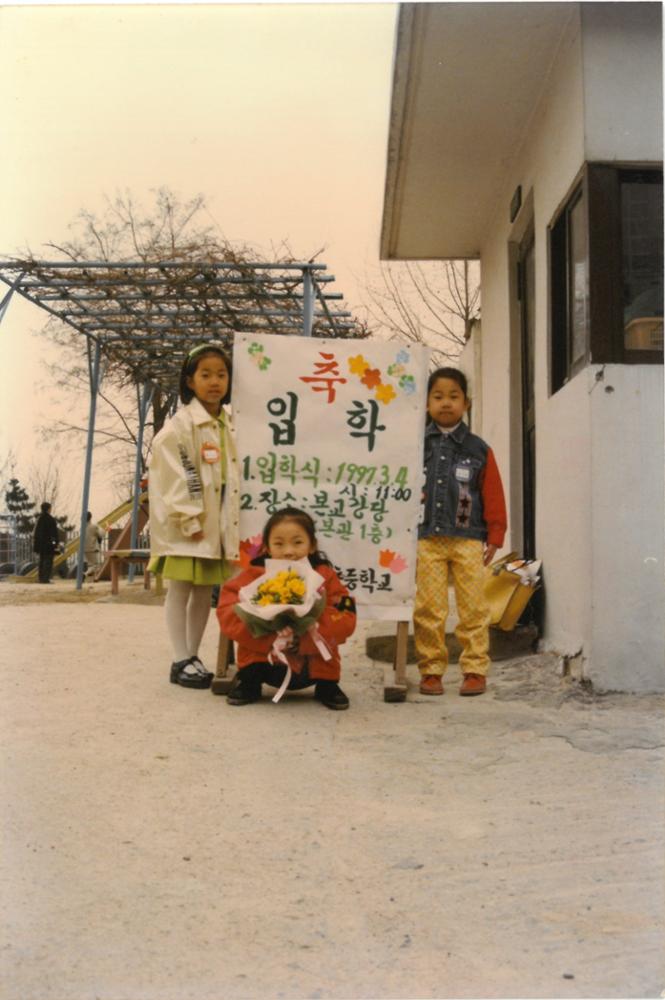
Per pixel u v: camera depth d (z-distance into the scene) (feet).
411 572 17.61
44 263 31.19
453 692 17.85
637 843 10.62
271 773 12.92
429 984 7.89
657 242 17.15
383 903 9.29
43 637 23.45
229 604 16.79
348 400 17.83
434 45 19.03
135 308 35.78
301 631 16.02
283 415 17.80
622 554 16.62
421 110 21.72
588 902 9.28
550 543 19.76
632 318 16.98
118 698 16.89
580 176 17.49
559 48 18.99
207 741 14.30
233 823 11.21
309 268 30.68
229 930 8.75
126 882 9.68
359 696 17.52
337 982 7.92
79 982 7.89
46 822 11.12
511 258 25.85
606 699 16.42
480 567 17.78
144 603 34.81
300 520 16.83
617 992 7.75
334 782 12.61
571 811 11.58
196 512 17.25
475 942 8.55
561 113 19.01
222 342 39.24
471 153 23.99
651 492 16.62
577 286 18.31
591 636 16.72
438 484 17.87
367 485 17.74
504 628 20.02
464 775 12.90
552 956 8.30
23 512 71.31
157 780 12.57
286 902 9.30
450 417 18.22
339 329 37.93
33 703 16.40
